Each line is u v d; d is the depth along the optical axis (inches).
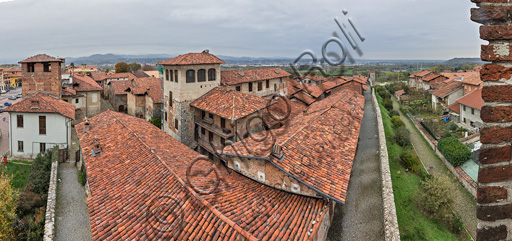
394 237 667.4
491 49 158.1
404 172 1189.1
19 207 985.5
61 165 1284.4
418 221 896.9
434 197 911.7
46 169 1227.9
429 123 2004.2
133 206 575.5
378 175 1039.6
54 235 799.1
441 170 1331.2
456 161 1278.3
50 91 1797.5
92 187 695.1
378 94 3011.8
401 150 1412.4
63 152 1315.2
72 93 1952.5
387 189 863.7
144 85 2198.6
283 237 505.4
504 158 161.6
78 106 2078.0
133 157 792.9
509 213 164.2
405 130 1578.5
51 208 906.1
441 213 906.7
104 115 1220.5
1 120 2593.5
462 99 2135.8
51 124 1470.2
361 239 712.4
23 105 1473.9
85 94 2128.4
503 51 156.6
